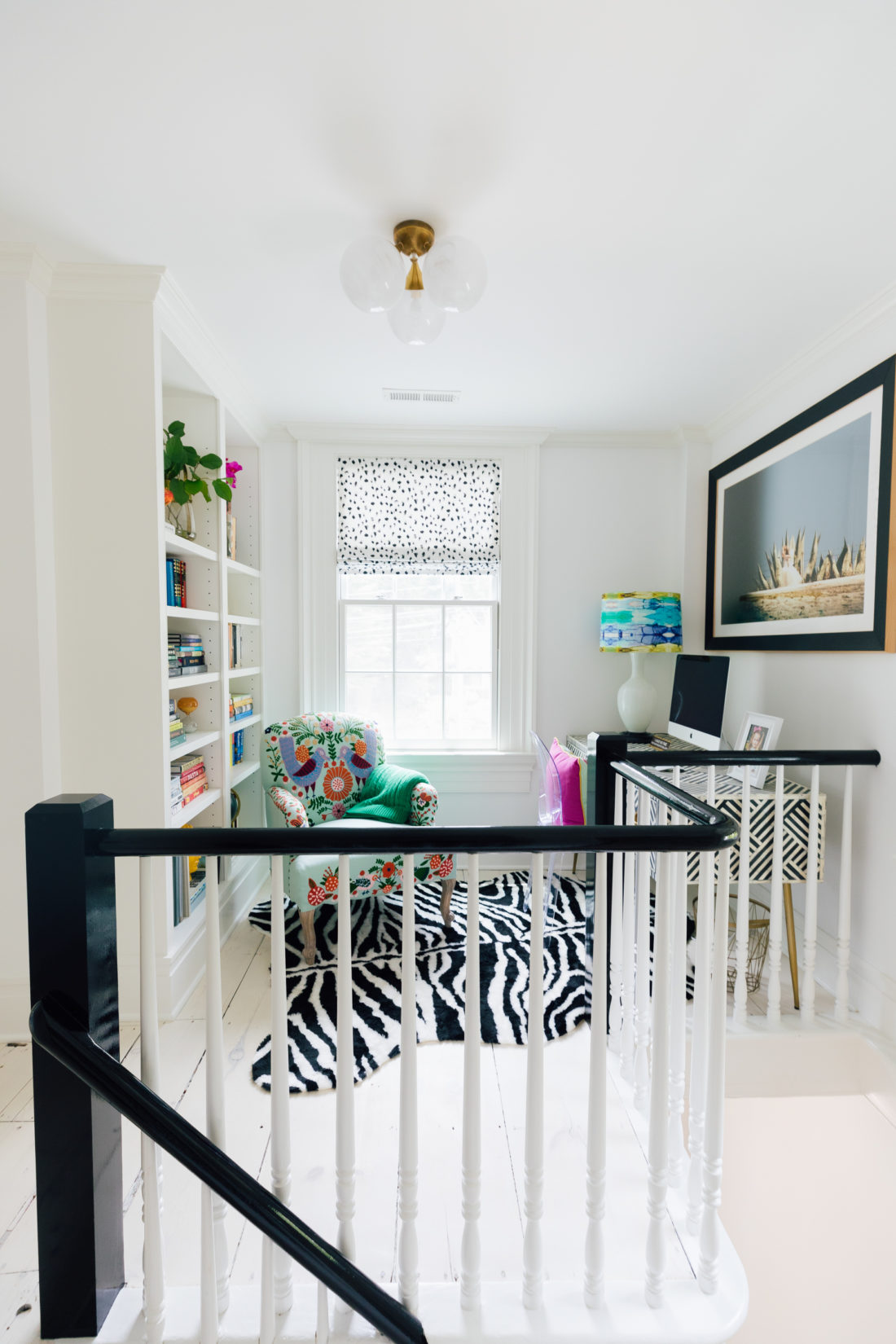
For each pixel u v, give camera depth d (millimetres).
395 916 3062
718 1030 1229
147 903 1149
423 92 1400
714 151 1570
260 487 3582
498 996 2328
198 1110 1786
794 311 2338
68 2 1188
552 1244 1374
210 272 2133
